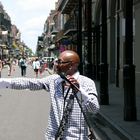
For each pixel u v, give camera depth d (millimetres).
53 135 4348
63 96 4371
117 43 27500
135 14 22547
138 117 13555
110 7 30141
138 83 21375
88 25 25312
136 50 22219
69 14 63062
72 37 51375
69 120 4332
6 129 12195
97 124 13258
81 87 4414
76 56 4535
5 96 23562
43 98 22422
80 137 4320
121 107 16438
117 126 11891
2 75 52312
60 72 4535
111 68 30281
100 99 17391
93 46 37656
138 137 10234
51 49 110188
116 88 25906
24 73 49094
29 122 13516
